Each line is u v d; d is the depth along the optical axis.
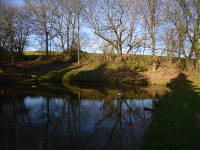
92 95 11.84
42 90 13.51
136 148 4.23
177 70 21.17
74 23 29.14
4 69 20.33
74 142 4.71
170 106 7.54
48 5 28.34
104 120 6.59
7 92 12.32
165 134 4.69
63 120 6.62
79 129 5.69
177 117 5.87
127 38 25.70
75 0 26.42
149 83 19.33
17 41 27.42
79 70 23.17
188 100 8.22
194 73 19.47
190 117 5.67
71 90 13.92
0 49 19.48
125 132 5.34
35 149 4.34
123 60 25.62
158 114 6.78
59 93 12.37
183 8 17.50
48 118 6.85
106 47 26.39
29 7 27.62
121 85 17.94
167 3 19.36
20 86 15.30
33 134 5.28
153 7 20.66
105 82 19.89
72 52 30.25
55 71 22.31
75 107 8.63
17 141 4.82
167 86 17.14
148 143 4.35
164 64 22.77
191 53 17.55
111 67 24.06
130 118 6.77
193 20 16.23
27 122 6.37
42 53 32.09
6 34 19.28
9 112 7.62
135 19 24.88
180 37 16.59
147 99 10.49
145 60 24.50
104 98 10.85
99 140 4.84
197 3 16.12
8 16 19.09
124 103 9.52
